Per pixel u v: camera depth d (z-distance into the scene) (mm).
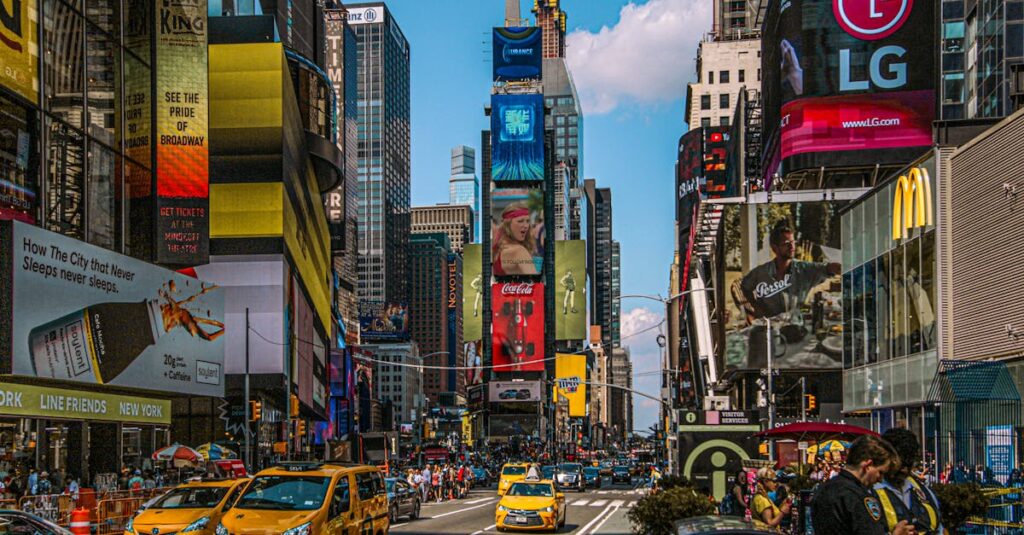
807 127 71062
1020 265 27234
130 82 50812
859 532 8016
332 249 127938
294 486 18094
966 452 24922
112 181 48625
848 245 43938
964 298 31016
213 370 52875
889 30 70438
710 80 143500
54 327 36781
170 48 54281
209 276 68312
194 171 53875
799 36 71938
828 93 70875
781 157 73125
